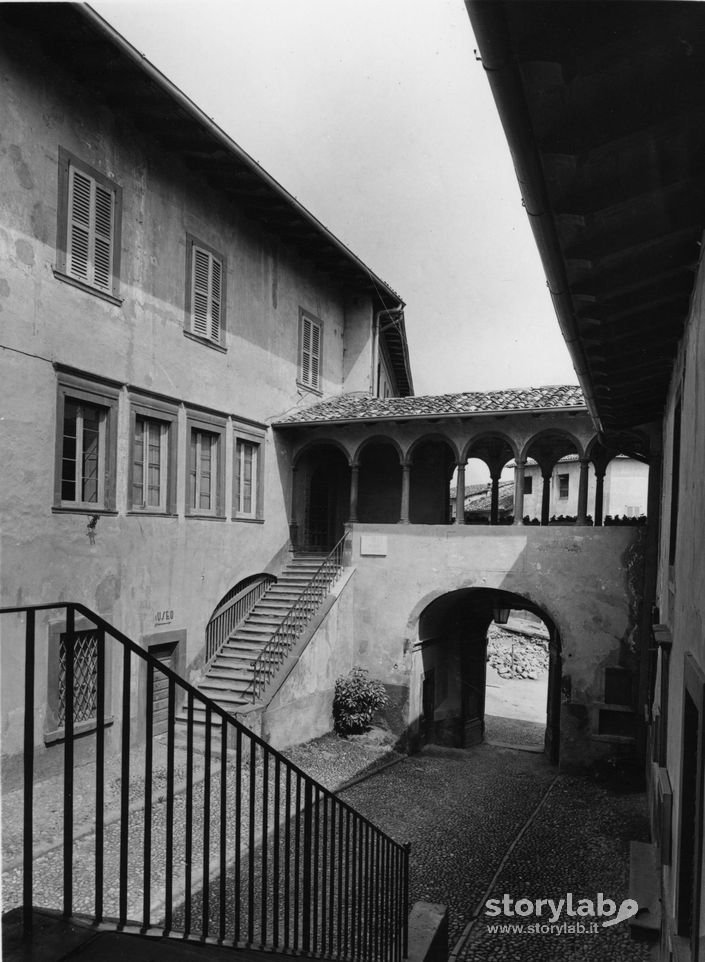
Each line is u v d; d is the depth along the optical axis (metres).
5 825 9.25
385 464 22.67
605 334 7.42
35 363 11.24
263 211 17.56
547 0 2.96
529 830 11.80
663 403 11.71
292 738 14.93
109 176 12.91
